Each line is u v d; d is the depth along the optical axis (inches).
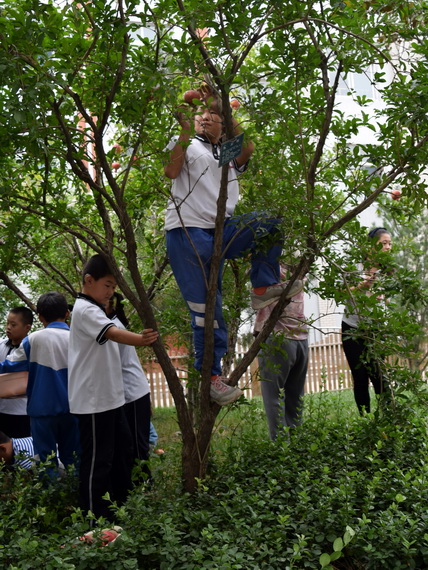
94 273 167.0
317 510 141.9
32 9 134.0
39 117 142.5
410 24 158.7
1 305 293.7
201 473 167.6
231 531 137.3
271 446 190.1
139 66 147.2
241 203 169.3
